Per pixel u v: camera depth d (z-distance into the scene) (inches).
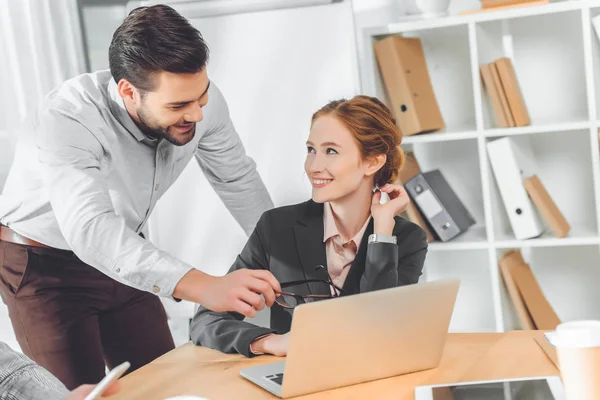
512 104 107.7
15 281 82.4
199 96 74.1
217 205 122.9
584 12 102.5
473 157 120.9
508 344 58.4
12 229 82.6
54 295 82.0
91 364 83.4
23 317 82.7
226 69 119.1
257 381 53.1
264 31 117.2
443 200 112.0
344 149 73.2
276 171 118.8
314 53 115.6
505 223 115.2
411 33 120.9
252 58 118.0
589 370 38.2
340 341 49.9
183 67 71.1
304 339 48.6
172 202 124.4
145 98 73.9
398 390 50.4
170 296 66.6
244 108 119.1
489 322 123.1
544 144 118.3
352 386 52.2
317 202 75.4
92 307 84.6
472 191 121.6
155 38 70.9
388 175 76.7
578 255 118.1
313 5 114.9
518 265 113.1
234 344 60.9
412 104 110.0
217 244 123.5
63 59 119.7
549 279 119.7
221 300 61.5
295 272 75.2
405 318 51.5
